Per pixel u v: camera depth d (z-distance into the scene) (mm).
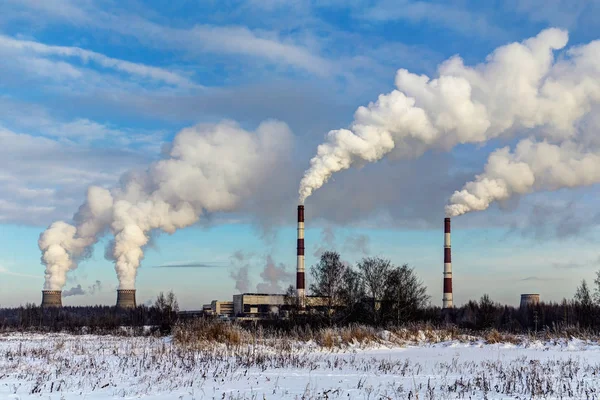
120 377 20281
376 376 21000
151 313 87938
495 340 41812
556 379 19516
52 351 31469
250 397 15484
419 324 50469
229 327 36875
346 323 65688
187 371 21922
